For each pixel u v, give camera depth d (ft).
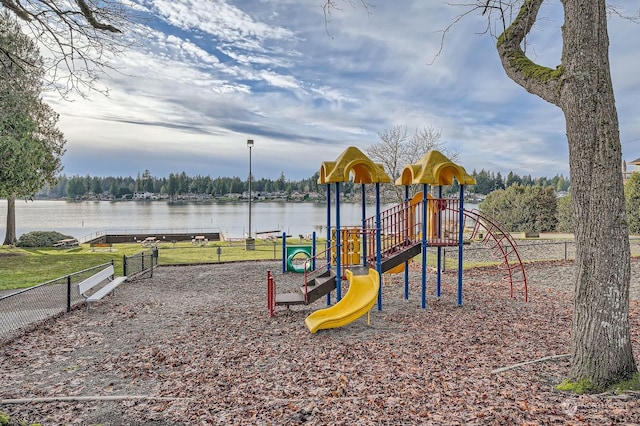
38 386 18.19
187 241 111.45
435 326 26.45
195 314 31.24
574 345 15.79
